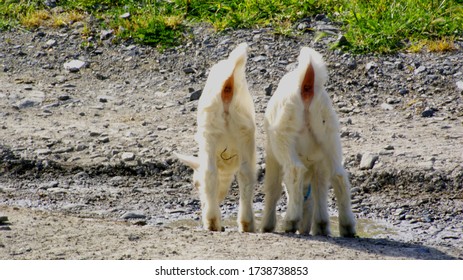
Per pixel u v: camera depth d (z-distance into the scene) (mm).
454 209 12406
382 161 13586
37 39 20031
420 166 13328
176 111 16641
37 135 14953
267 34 19578
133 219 12062
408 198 12758
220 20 20344
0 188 13094
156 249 9250
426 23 19328
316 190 10656
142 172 13750
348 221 10602
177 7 20906
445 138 14844
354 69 18031
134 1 21391
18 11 21188
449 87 17281
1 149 14164
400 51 18594
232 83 10531
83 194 12992
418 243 10930
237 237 10000
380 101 16953
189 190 13297
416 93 17156
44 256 8906
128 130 15438
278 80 17766
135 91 17797
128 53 19344
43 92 17531
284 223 10477
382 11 19734
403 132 15234
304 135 10336
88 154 14195
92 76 18562
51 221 10594
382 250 9695
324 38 19156
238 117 10656
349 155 13898
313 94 10180
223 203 12930
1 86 17766
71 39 19969
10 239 9508
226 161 11133
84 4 21297
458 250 10383
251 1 20578
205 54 19094
